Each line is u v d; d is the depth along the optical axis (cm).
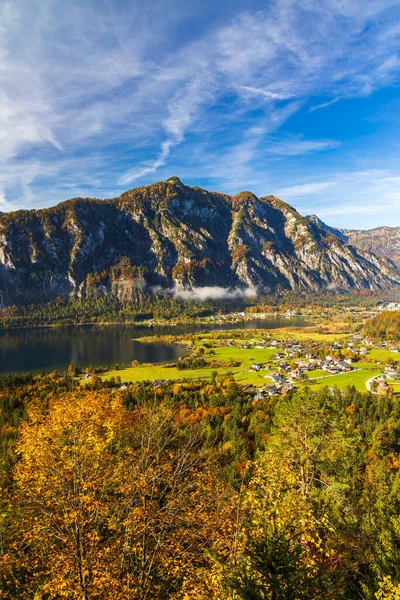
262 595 950
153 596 1290
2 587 1354
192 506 1471
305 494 2381
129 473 1464
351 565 1742
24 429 2577
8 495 1538
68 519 1221
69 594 1173
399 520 2162
